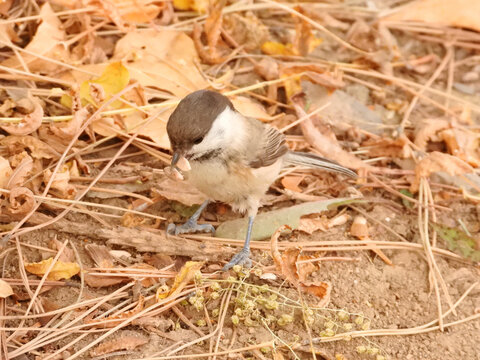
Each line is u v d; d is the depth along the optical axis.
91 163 8.09
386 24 10.99
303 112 8.97
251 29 10.02
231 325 6.65
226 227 7.75
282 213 7.80
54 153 7.77
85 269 6.91
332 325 6.58
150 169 8.08
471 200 8.52
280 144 7.39
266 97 9.40
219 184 7.00
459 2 10.80
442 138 9.26
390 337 6.80
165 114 8.48
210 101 6.55
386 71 10.23
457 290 7.49
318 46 10.51
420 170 8.49
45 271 6.72
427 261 7.75
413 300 7.30
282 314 6.77
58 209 7.46
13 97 8.24
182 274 6.73
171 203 7.98
